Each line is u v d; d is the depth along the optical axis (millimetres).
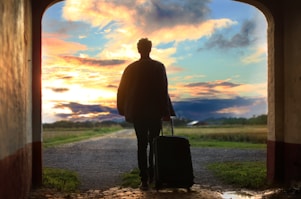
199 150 15391
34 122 7094
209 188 7062
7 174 4191
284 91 7469
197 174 8898
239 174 8391
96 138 25000
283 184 7207
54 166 10359
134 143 19781
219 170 9266
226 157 12602
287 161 7309
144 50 6645
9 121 4383
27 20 6348
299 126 6895
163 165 6293
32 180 7055
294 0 7105
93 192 6758
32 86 7055
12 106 4609
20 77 5312
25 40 5984
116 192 6586
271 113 7645
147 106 6441
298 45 6949
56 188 7055
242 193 6664
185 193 6371
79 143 19891
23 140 5539
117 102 6680
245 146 17828
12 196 4500
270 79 7719
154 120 6488
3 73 4086
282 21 7570
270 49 7734
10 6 4590
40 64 7172
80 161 11562
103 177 8500
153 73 6504
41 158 7129
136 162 11297
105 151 14922
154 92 6484
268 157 7766
